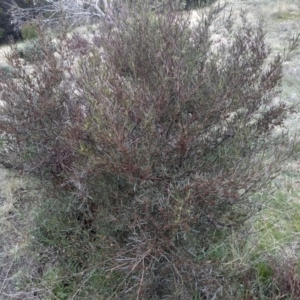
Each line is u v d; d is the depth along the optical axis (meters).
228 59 2.21
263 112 2.36
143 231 1.80
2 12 11.32
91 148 1.78
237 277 2.00
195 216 1.72
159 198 1.77
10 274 2.28
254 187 1.83
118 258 1.83
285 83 4.45
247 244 2.18
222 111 1.92
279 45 5.84
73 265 2.16
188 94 1.80
